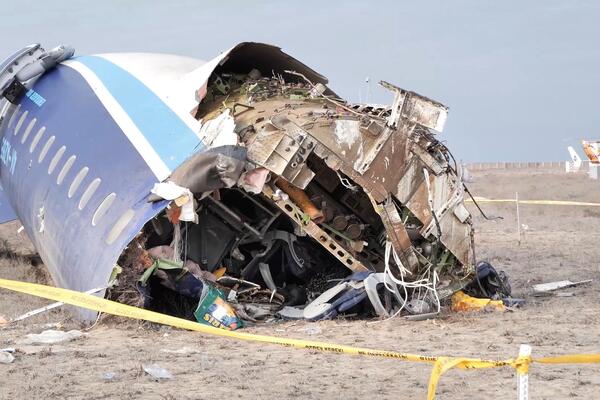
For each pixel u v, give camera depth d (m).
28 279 47.88
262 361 25.67
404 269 34.47
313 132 33.38
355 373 23.94
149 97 39.06
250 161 33.03
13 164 49.06
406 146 34.34
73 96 44.88
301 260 36.84
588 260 54.69
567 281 44.31
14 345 28.64
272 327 32.69
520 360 15.82
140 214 32.62
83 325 32.78
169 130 36.03
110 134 38.50
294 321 33.88
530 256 57.12
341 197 36.34
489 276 37.50
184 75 39.91
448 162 35.28
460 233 35.44
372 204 34.81
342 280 35.72
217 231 36.00
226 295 34.50
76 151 39.84
